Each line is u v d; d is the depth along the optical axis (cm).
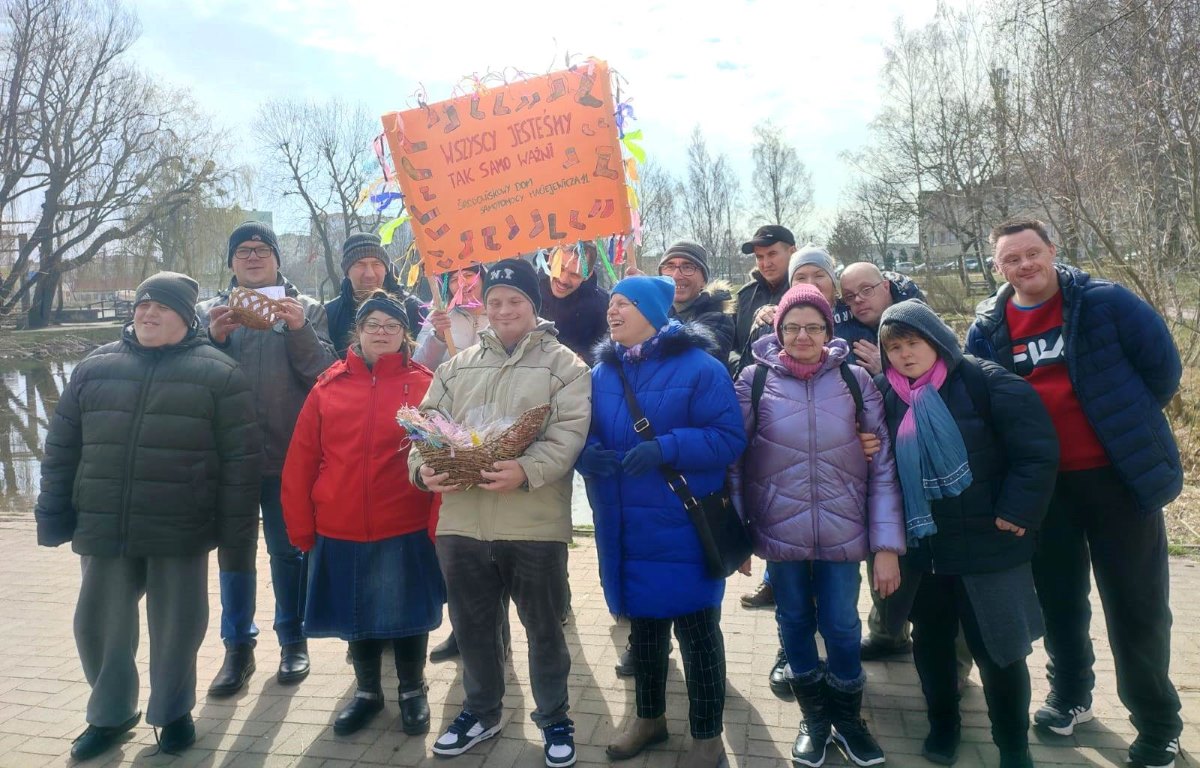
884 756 306
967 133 2250
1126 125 834
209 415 333
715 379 298
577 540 620
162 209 3050
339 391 347
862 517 298
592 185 369
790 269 390
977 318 326
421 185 384
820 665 327
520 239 377
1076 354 291
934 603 294
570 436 299
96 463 323
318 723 352
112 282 3659
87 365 334
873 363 344
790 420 300
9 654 435
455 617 319
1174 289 811
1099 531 294
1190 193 793
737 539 303
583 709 354
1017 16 928
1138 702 290
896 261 4153
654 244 5159
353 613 333
